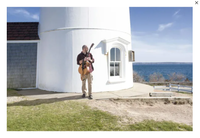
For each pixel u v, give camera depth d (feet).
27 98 18.34
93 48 22.21
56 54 23.08
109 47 22.88
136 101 17.84
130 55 25.43
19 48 26.08
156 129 10.53
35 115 12.56
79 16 22.41
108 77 22.97
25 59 26.03
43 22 25.36
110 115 12.88
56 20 23.31
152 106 17.08
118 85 23.85
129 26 27.48
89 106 15.08
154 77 87.51
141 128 10.60
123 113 13.64
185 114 14.47
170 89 34.55
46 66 24.17
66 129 10.22
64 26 22.66
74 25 22.35
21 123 10.97
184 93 30.22
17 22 27.94
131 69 26.61
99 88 22.20
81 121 11.57
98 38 22.49
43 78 24.73
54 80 23.12
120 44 24.12
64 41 22.57
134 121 11.81
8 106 14.89
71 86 22.07
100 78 22.34
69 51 22.29
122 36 25.03
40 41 26.00
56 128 10.32
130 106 16.60
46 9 24.76
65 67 22.35
